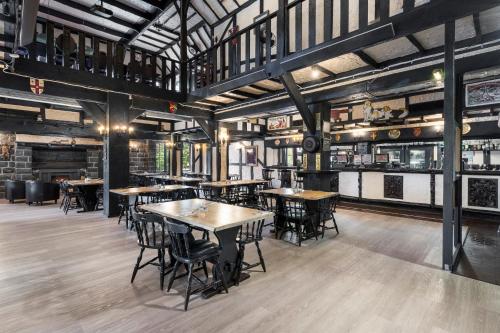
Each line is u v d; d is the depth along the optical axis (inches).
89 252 149.4
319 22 219.5
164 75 264.8
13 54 166.4
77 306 95.2
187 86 274.1
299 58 167.6
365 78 197.9
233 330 82.3
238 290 107.3
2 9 157.3
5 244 162.9
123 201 223.1
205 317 89.0
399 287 109.6
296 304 97.0
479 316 89.3
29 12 120.3
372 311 92.6
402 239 174.9
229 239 110.4
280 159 493.7
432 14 120.5
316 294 104.1
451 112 124.3
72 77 204.7
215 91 232.5
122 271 124.6
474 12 111.3
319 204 181.6
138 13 300.5
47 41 193.9
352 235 184.4
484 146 314.2
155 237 117.0
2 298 100.3
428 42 152.7
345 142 397.1
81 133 402.0
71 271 124.3
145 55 251.8
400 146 371.2
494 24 134.9
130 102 260.4
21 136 386.3
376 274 121.9
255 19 300.4
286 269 127.6
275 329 82.8
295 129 393.4
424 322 86.3
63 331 81.5
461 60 156.6
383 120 311.4
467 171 236.5
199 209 124.6
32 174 400.8
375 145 386.0
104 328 83.0
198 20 356.5
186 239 96.7
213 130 359.3
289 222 180.2
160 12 293.6
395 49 161.3
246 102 281.0
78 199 292.2
